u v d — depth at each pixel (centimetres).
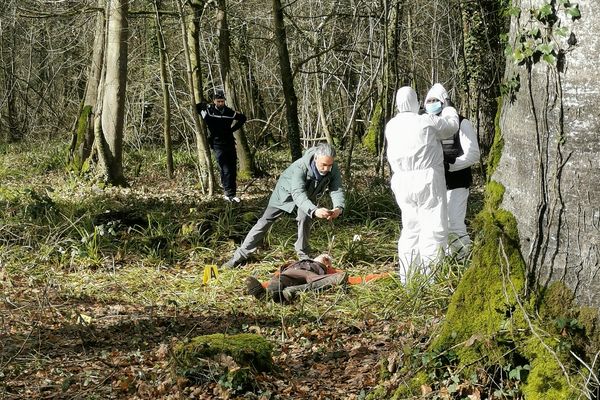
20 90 2822
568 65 495
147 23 2306
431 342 555
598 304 491
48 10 2352
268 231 1015
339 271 875
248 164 1903
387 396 536
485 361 507
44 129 2838
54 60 2711
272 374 598
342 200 923
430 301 750
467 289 529
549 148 503
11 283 931
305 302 816
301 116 2552
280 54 1521
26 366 656
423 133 805
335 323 752
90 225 1120
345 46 2002
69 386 604
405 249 831
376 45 2134
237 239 1130
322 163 911
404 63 2280
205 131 1675
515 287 510
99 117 1739
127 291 909
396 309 755
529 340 497
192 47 1844
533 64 511
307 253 977
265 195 1599
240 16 2166
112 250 1060
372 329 723
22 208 1261
